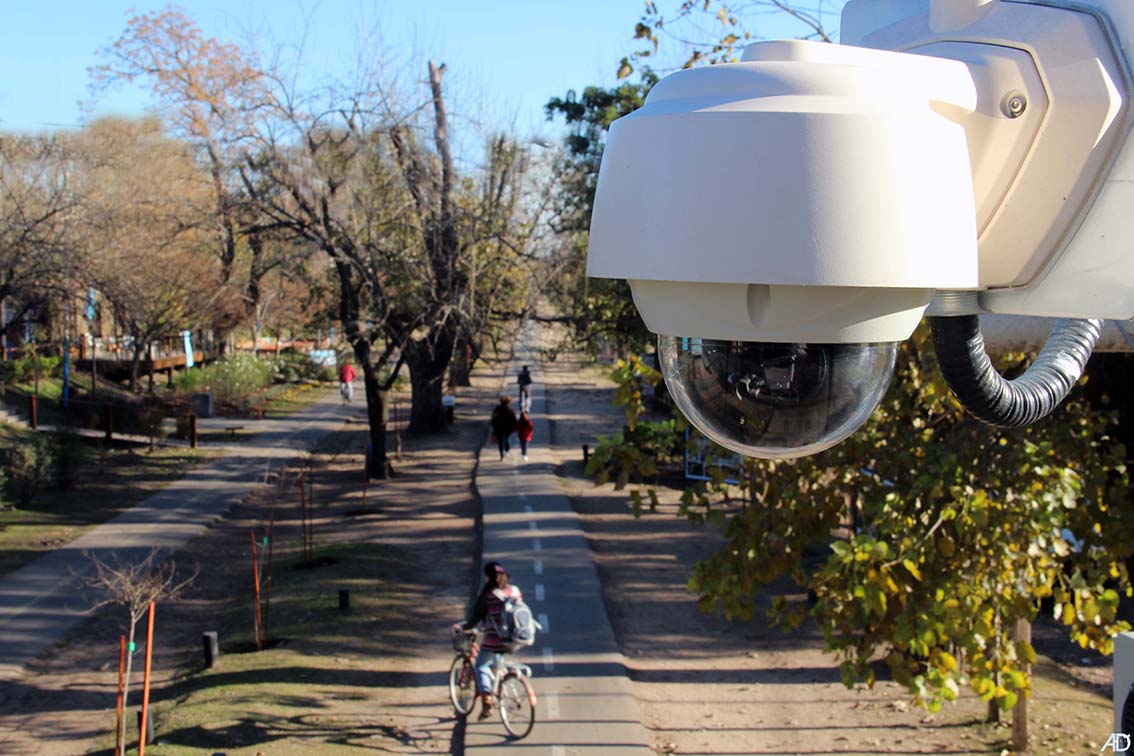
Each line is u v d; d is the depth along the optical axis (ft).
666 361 5.30
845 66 4.65
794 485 25.36
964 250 4.55
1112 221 5.40
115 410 106.32
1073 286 5.57
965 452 24.58
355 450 107.45
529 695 34.88
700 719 36.76
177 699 39.24
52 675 42.98
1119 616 36.83
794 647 44.29
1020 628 30.99
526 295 86.53
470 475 91.86
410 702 38.01
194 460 99.91
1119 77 5.23
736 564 25.53
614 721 35.27
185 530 70.28
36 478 77.61
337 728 35.29
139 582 41.81
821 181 4.30
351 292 82.58
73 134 108.17
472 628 35.37
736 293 4.58
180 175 105.91
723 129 4.42
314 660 42.27
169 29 98.63
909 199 4.37
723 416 5.20
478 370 197.16
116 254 95.50
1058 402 6.57
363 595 51.78
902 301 4.61
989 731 34.94
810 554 58.44
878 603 22.22
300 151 77.61
